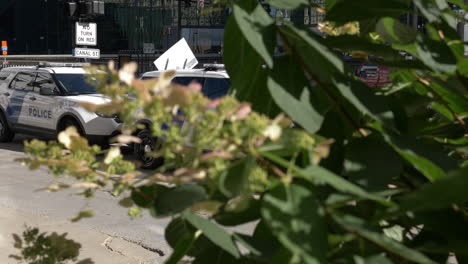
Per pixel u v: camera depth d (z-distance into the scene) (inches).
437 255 36.8
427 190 28.6
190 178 30.0
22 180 371.6
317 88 38.7
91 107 29.0
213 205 32.1
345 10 38.1
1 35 3006.9
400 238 41.8
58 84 524.4
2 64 1384.1
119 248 222.5
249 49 38.0
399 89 43.4
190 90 27.7
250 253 35.4
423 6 38.8
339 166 37.9
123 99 29.4
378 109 36.7
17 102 556.4
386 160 36.0
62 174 32.6
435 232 34.9
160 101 28.0
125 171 32.4
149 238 238.7
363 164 35.9
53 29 2962.6
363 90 37.0
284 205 29.8
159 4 2310.5
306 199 30.0
